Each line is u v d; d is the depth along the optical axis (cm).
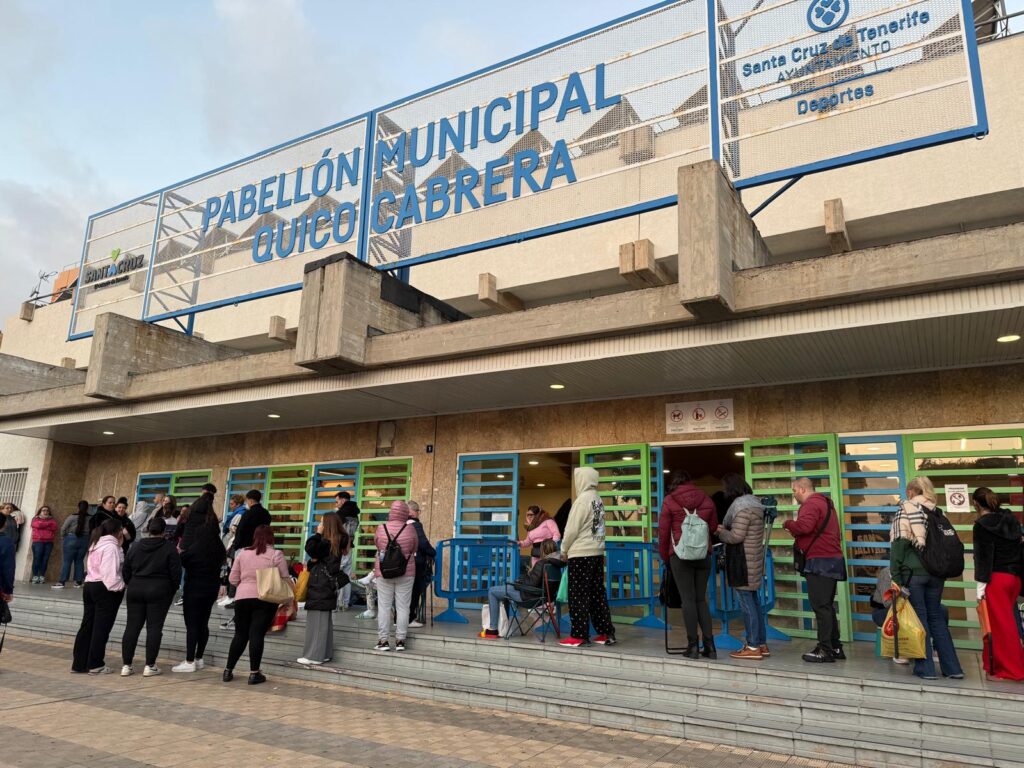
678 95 927
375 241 1137
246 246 1296
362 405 1157
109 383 1248
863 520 841
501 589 783
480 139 1080
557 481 1752
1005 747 475
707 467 1510
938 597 588
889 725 515
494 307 1370
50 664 806
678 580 665
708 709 576
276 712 607
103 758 475
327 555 771
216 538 802
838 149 817
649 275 1179
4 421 1495
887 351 783
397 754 495
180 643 883
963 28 765
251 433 1449
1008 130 1012
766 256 920
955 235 654
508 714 615
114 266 1507
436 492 1180
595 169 970
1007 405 791
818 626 650
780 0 886
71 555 1424
